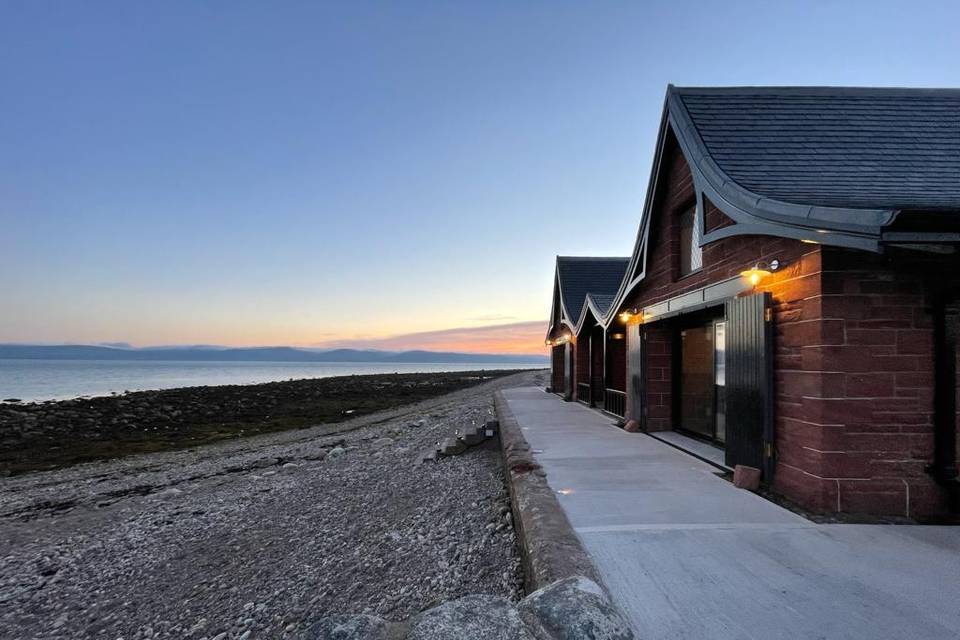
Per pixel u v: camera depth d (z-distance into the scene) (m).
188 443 17.41
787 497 4.71
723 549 3.57
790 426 4.68
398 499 7.13
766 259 5.05
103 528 7.83
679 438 7.98
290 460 12.22
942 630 2.55
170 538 6.93
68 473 13.07
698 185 5.81
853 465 4.19
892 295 4.20
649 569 3.25
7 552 7.04
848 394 4.20
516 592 3.91
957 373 4.20
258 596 4.86
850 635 2.51
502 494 6.55
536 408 13.10
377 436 14.82
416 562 4.84
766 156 5.48
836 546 3.61
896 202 4.08
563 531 3.82
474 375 74.38
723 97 6.47
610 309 10.36
